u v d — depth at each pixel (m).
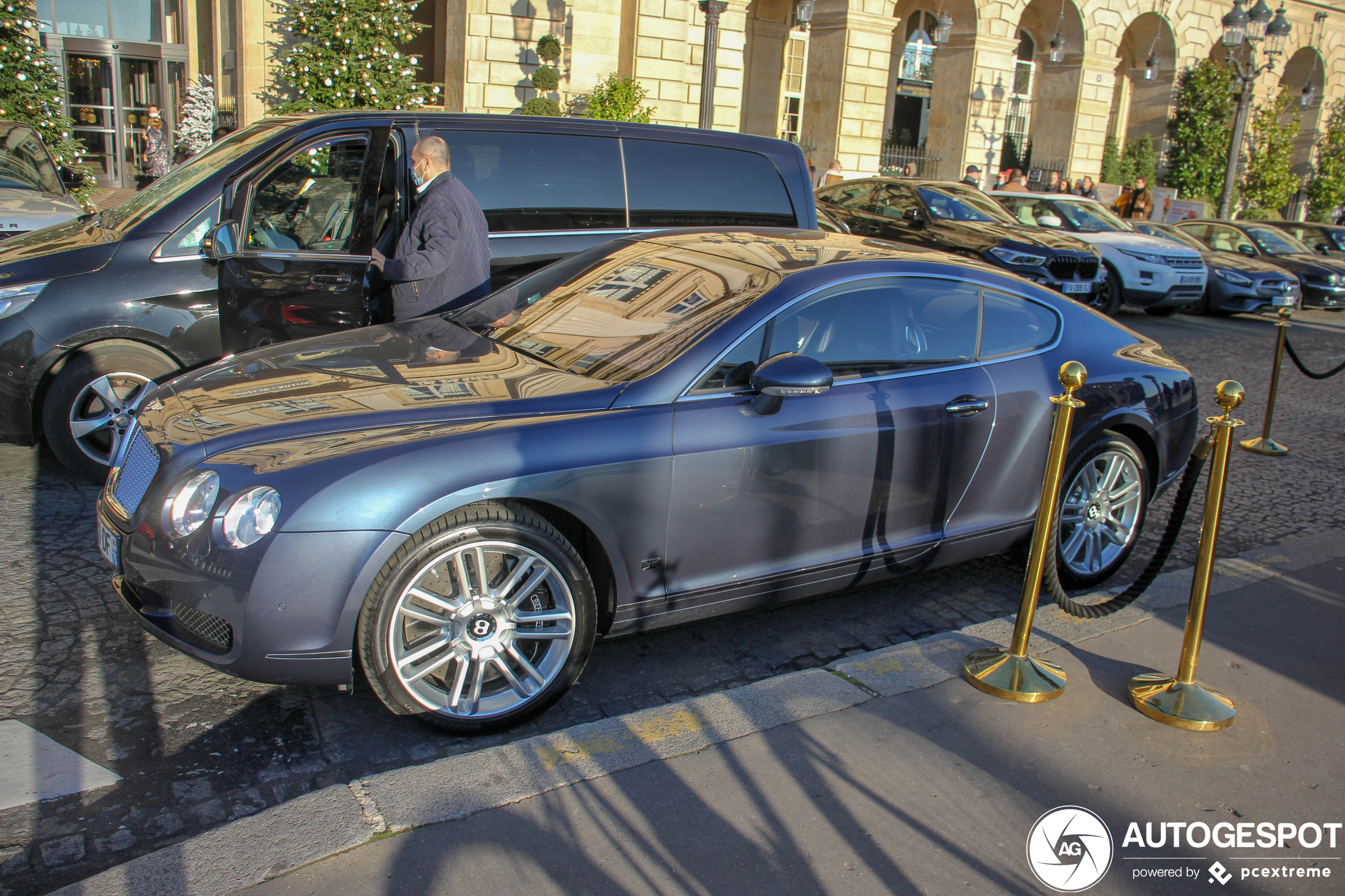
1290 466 6.90
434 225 4.76
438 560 2.81
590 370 3.36
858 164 21.98
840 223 12.95
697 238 4.19
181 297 4.95
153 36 19.78
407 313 4.88
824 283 3.60
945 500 3.86
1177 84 28.39
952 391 3.79
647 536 3.17
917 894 2.36
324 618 2.71
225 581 2.67
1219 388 3.20
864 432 3.53
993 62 23.83
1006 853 2.52
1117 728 3.14
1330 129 31.91
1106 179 26.92
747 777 2.74
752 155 6.29
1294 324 15.23
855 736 2.98
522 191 5.54
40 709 3.04
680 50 17.92
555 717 3.19
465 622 2.91
